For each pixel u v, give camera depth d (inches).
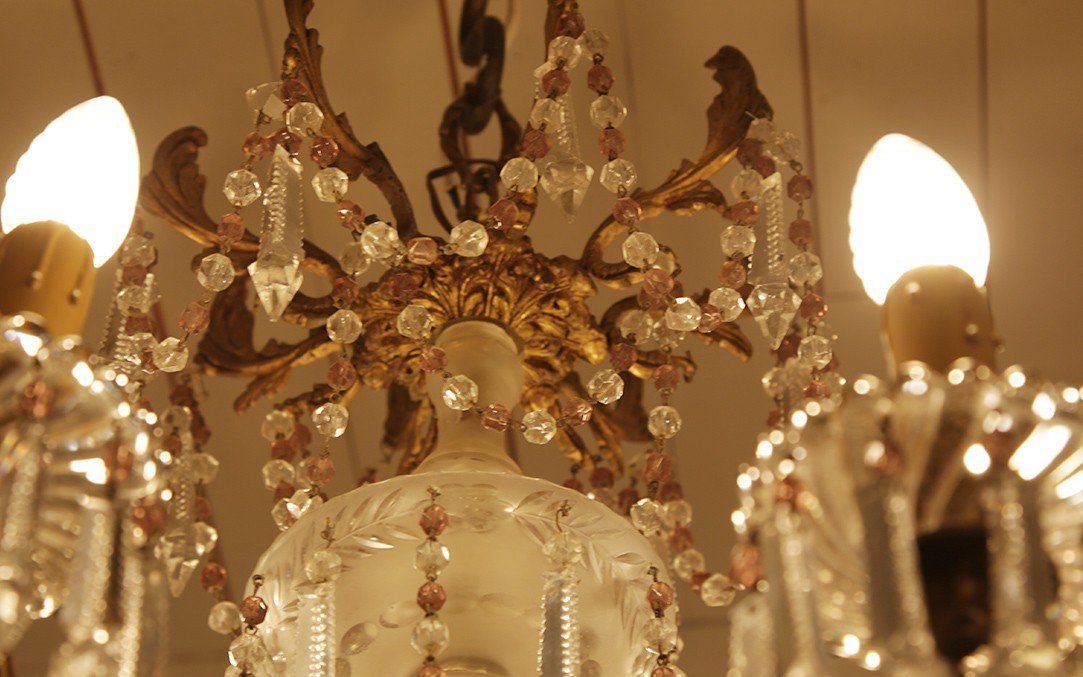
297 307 66.3
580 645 57.7
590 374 82.1
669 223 80.6
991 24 78.5
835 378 59.0
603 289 80.4
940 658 38.9
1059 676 38.4
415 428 71.8
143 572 40.1
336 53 78.8
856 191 48.3
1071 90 79.1
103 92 78.4
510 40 77.7
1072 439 39.6
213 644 86.7
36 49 77.6
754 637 40.7
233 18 78.0
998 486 39.5
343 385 59.2
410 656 56.7
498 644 55.9
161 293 80.3
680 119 79.6
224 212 79.7
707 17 78.7
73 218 46.2
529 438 57.3
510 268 65.2
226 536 85.4
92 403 39.7
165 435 61.6
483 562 55.7
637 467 68.8
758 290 58.7
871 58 79.4
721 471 85.2
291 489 62.0
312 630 53.0
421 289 65.2
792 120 80.1
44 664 85.0
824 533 39.8
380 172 65.1
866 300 81.9
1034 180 80.4
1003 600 39.0
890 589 38.0
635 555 56.3
